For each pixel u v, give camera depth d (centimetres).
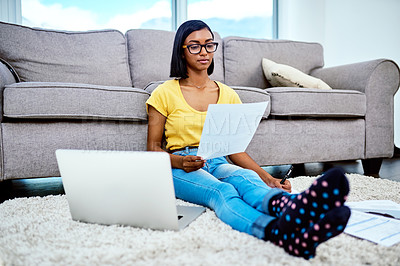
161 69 210
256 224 76
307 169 221
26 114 135
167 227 83
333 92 185
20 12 248
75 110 141
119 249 71
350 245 74
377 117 202
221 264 63
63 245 74
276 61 247
